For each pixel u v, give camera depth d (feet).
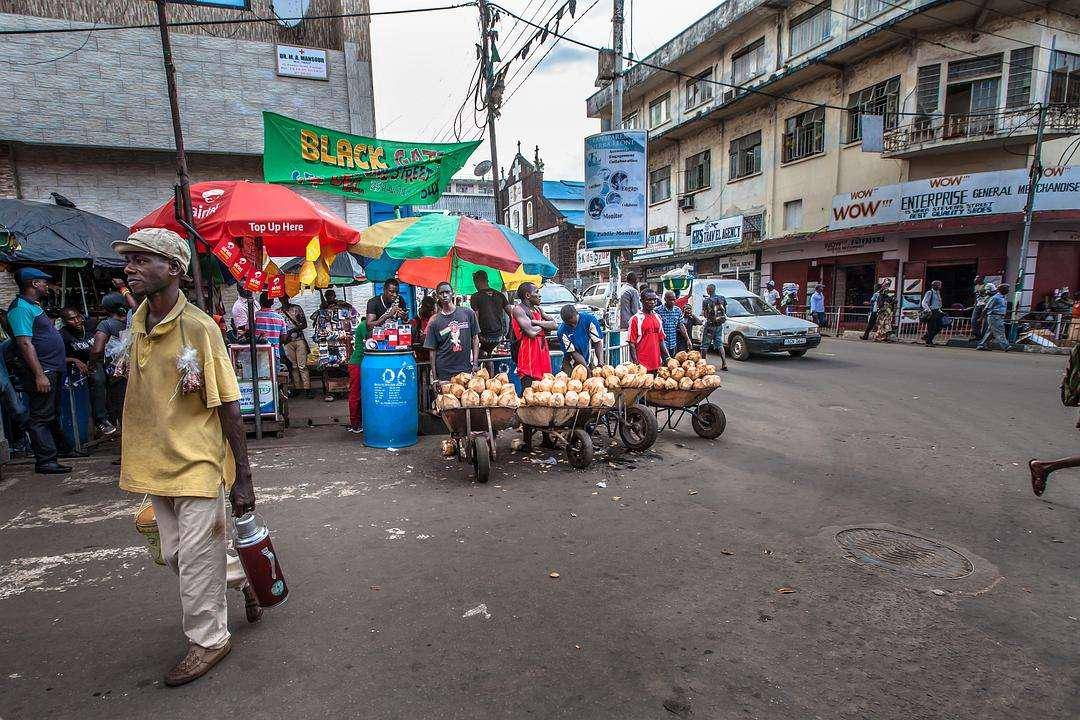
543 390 18.42
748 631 9.56
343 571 11.56
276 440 22.34
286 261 36.47
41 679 8.32
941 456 19.75
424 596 10.60
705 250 90.74
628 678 8.34
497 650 8.97
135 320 8.35
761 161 81.30
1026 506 15.17
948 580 11.29
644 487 16.76
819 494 16.14
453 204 147.13
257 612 9.78
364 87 38.42
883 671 8.56
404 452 20.49
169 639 9.32
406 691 8.02
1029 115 55.26
